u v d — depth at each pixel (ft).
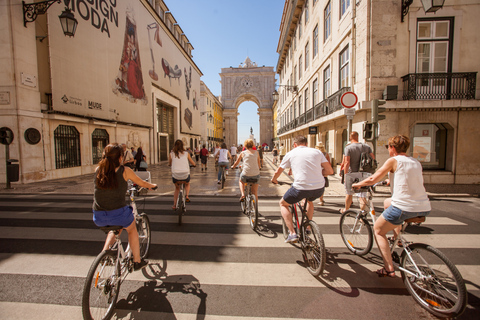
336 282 9.27
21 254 11.49
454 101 27.12
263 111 192.44
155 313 7.62
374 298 8.34
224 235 13.93
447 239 13.15
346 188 17.07
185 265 10.54
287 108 90.53
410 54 28.37
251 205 15.58
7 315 7.52
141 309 7.80
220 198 23.70
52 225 15.48
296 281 9.33
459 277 7.04
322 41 44.65
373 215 10.54
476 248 12.05
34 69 33.50
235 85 195.62
